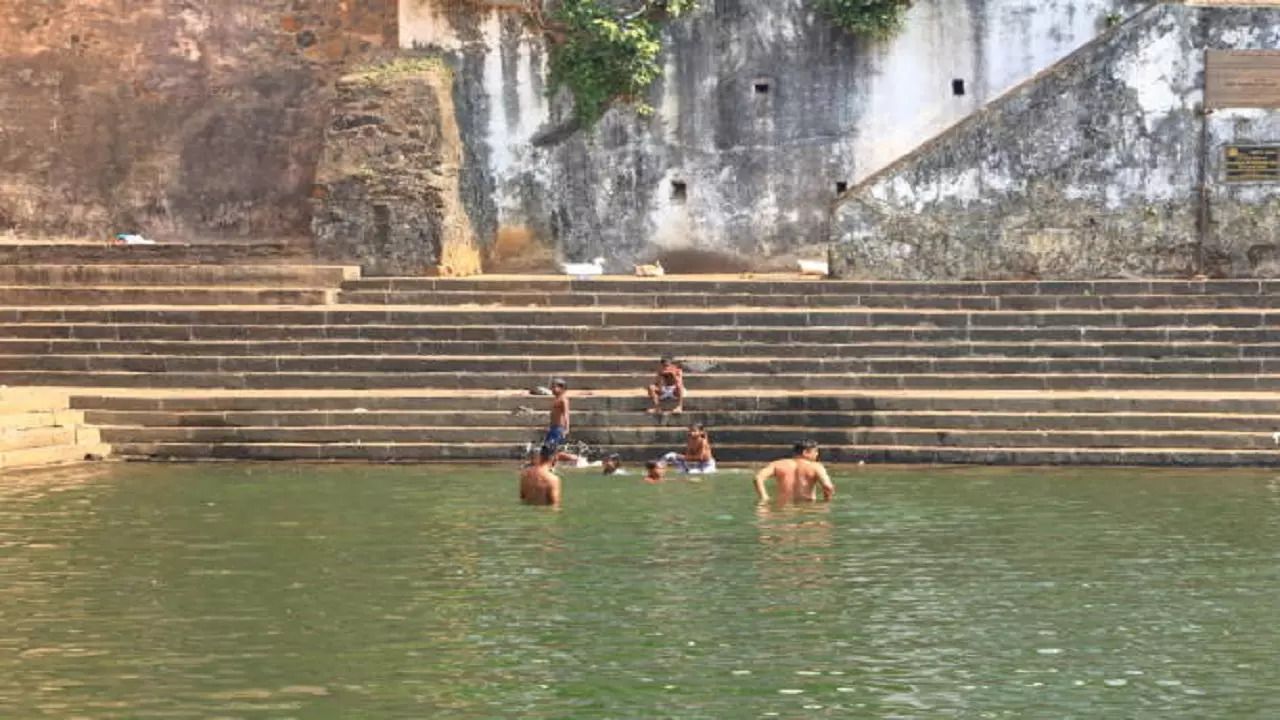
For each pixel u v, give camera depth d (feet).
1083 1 81.66
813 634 36.58
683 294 73.00
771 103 82.02
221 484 56.03
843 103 82.02
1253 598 39.75
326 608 38.81
